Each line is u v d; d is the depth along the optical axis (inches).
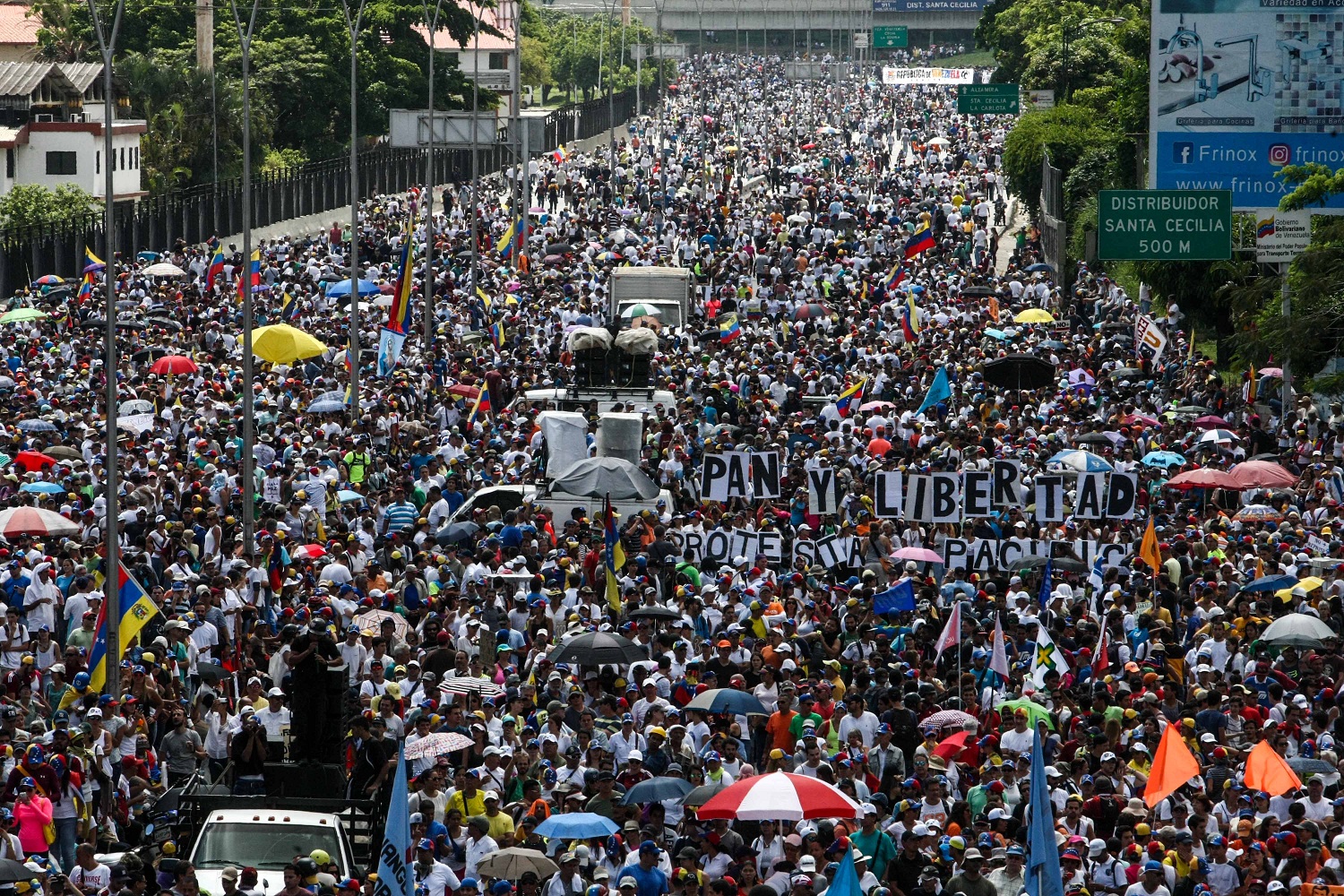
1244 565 3154.5
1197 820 2066.9
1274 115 5044.3
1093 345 5595.5
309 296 6461.6
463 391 4729.3
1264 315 4869.6
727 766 2256.4
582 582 3093.0
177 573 3095.5
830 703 2440.9
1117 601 2898.6
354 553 3233.3
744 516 3348.9
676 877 1868.8
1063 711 2447.1
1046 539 3304.6
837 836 1984.5
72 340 5265.8
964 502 3294.8
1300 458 4220.0
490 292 6840.6
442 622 2837.1
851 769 2226.9
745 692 2411.4
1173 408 4653.1
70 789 2220.7
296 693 2197.3
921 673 2615.7
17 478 3595.0
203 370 4849.9
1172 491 3939.5
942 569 3339.1
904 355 5393.7
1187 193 5088.6
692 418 4441.4
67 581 3021.7
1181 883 2005.4
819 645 2812.5
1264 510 3622.0
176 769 2475.4
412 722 2411.4
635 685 2554.1
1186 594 3080.7
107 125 3201.3
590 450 4055.1
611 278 6397.6
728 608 2785.4
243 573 3127.5
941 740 2396.7
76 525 3240.7
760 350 5324.8
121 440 3954.2
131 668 2603.3
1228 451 4126.5
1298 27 5009.8
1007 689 2659.9
